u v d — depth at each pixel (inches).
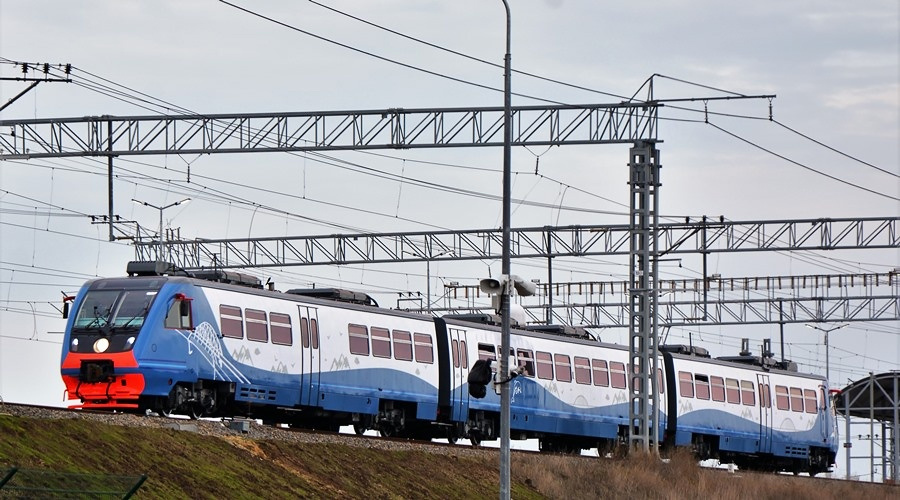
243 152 3646.7
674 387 4685.0
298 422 3747.5
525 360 4178.2
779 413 5162.4
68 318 3223.4
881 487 4938.5
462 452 3612.2
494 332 4128.9
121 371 3127.5
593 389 4411.9
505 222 2637.8
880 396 6181.1
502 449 2536.9
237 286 3388.3
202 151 3654.0
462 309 5300.2
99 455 2546.8
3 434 2434.8
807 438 5305.1
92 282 3267.7
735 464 5241.1
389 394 3752.5
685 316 5644.7
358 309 3710.6
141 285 3230.8
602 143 3730.3
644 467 3986.2
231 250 4763.8
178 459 2699.3
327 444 3189.0
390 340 3779.5
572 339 4397.1
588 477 3831.2
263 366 3410.4
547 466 3782.0
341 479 3043.8
